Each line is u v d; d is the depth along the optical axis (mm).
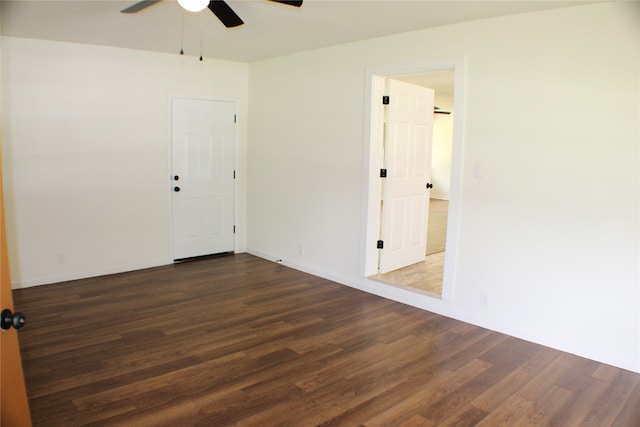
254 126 5840
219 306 4117
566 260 3254
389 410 2529
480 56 3561
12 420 1356
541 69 3266
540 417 2498
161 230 5402
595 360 3164
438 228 7832
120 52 4875
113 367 2947
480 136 3607
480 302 3729
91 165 4824
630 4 2881
